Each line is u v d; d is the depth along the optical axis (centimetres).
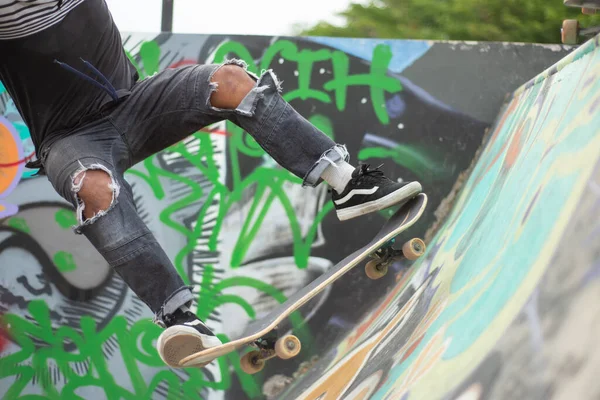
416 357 289
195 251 517
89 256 514
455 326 270
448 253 415
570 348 168
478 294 274
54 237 512
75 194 279
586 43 327
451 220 490
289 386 504
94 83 279
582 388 153
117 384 505
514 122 455
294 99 530
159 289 281
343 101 532
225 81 291
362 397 323
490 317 236
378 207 299
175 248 517
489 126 533
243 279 516
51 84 285
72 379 505
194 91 290
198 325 282
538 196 281
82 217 280
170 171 522
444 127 533
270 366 509
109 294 512
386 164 529
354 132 530
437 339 280
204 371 508
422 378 253
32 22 270
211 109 291
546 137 333
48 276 511
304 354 511
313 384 458
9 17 265
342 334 512
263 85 291
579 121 280
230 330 511
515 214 303
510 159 405
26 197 512
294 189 524
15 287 508
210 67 294
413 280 470
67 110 290
